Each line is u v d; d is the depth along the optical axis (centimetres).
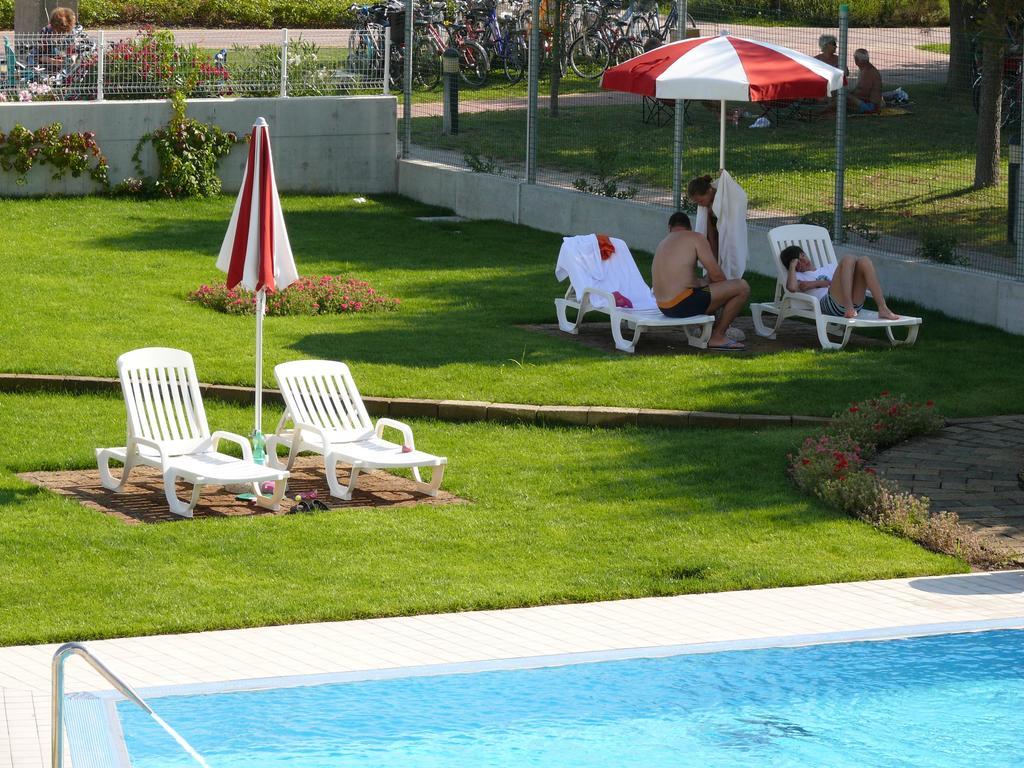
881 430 1816
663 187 3253
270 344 2247
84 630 1168
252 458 1666
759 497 1599
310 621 1216
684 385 2058
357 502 1609
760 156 3388
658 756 1005
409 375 2072
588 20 4556
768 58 2281
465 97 4275
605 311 2327
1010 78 2930
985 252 2611
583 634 1199
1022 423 1914
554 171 3484
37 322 2314
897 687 1116
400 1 4891
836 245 2734
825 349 2303
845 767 1000
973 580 1359
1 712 997
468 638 1183
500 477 1677
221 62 3706
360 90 3872
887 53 3306
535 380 2072
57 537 1416
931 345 2339
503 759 984
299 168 3778
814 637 1195
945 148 3083
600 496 1606
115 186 3572
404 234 3322
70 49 3556
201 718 1016
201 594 1265
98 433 1817
